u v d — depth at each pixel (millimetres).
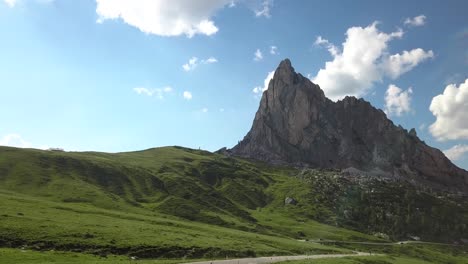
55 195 176500
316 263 95812
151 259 88938
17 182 187000
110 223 120188
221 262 88750
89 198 180000
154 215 174500
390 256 165625
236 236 142000
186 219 186000
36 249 84562
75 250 87312
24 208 122562
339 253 146875
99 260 77625
